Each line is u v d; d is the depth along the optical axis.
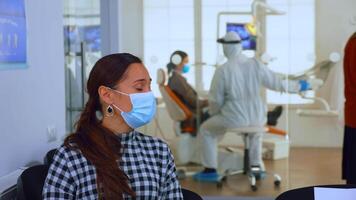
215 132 4.87
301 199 1.80
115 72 1.78
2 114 2.34
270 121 4.86
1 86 2.32
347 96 3.22
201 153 4.89
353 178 3.21
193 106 4.90
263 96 4.82
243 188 4.71
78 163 1.71
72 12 3.98
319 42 5.89
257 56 4.81
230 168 4.84
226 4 4.79
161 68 4.86
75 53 3.95
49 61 2.83
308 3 5.82
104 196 1.69
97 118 1.81
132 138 1.82
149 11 4.76
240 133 4.81
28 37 2.57
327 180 4.71
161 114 4.88
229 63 4.79
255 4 4.79
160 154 1.84
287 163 4.90
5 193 2.17
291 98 5.54
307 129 5.68
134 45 4.67
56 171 1.71
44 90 2.77
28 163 2.58
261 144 4.85
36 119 2.67
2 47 2.31
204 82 4.86
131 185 1.75
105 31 4.23
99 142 1.74
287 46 4.91
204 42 4.83
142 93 1.79
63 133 3.03
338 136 5.67
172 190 1.85
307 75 5.68
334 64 5.80
